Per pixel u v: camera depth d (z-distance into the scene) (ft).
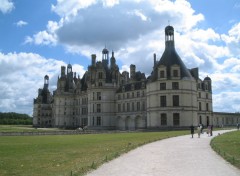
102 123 475.31
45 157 93.56
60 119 603.26
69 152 106.32
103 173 67.36
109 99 480.23
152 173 67.26
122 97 468.34
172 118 351.46
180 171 69.41
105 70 490.49
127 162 82.84
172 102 352.90
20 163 81.87
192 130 189.78
